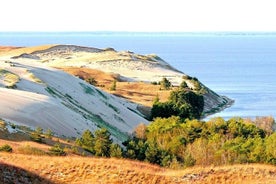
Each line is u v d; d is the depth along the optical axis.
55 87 157.62
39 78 159.38
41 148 70.00
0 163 44.47
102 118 144.50
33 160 49.47
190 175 47.34
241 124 114.50
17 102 106.19
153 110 178.12
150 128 116.06
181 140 96.00
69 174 46.47
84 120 120.94
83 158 51.53
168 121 120.56
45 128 99.06
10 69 160.88
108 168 47.66
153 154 80.00
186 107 179.62
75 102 149.38
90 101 160.00
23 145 68.69
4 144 66.19
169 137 104.00
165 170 51.19
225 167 49.69
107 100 172.12
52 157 52.09
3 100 105.06
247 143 86.56
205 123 110.06
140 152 83.31
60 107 116.75
